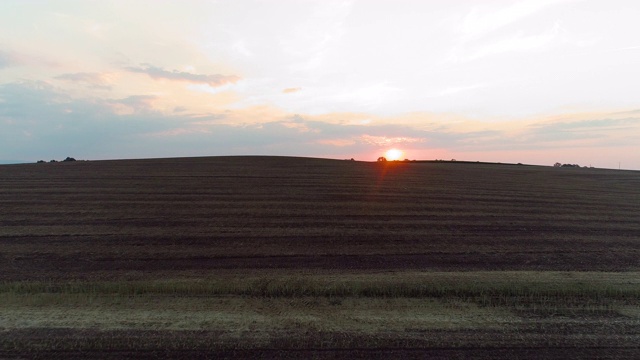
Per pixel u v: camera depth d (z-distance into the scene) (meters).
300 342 5.62
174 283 8.15
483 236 13.95
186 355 5.25
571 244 12.94
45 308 6.75
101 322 6.20
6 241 12.42
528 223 16.59
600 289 8.02
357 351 5.41
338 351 5.40
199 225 15.07
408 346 5.57
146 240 12.73
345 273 9.39
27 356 5.18
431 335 5.91
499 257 11.19
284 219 16.42
